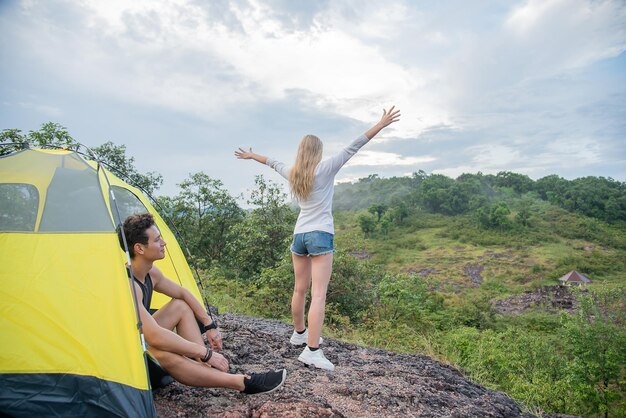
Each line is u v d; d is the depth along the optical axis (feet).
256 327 15.62
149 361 8.72
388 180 572.51
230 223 83.10
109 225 9.12
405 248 303.48
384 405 9.93
